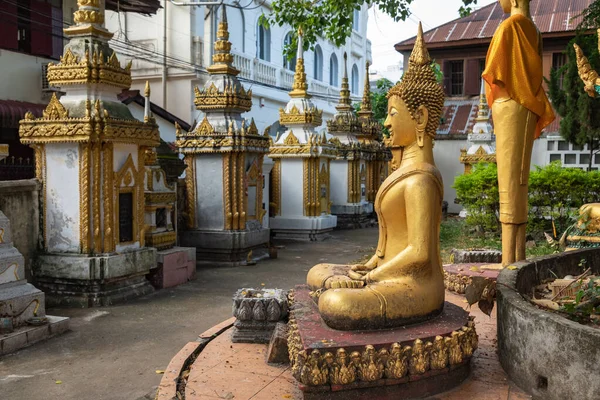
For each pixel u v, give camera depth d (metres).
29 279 8.58
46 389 5.17
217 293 9.23
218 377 4.50
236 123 12.33
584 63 6.88
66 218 8.52
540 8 26.75
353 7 13.91
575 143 19.30
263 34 27.72
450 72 26.83
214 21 23.64
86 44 8.46
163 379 4.67
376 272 4.28
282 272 11.20
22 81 17.89
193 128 12.59
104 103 8.55
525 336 3.86
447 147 25.27
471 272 6.62
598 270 6.29
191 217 12.45
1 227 6.57
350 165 20.09
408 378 3.73
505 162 5.80
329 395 3.66
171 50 23.00
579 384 3.41
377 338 3.79
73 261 8.30
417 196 4.20
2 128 17.25
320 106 31.81
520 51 5.61
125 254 8.68
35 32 18.14
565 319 3.64
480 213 15.34
